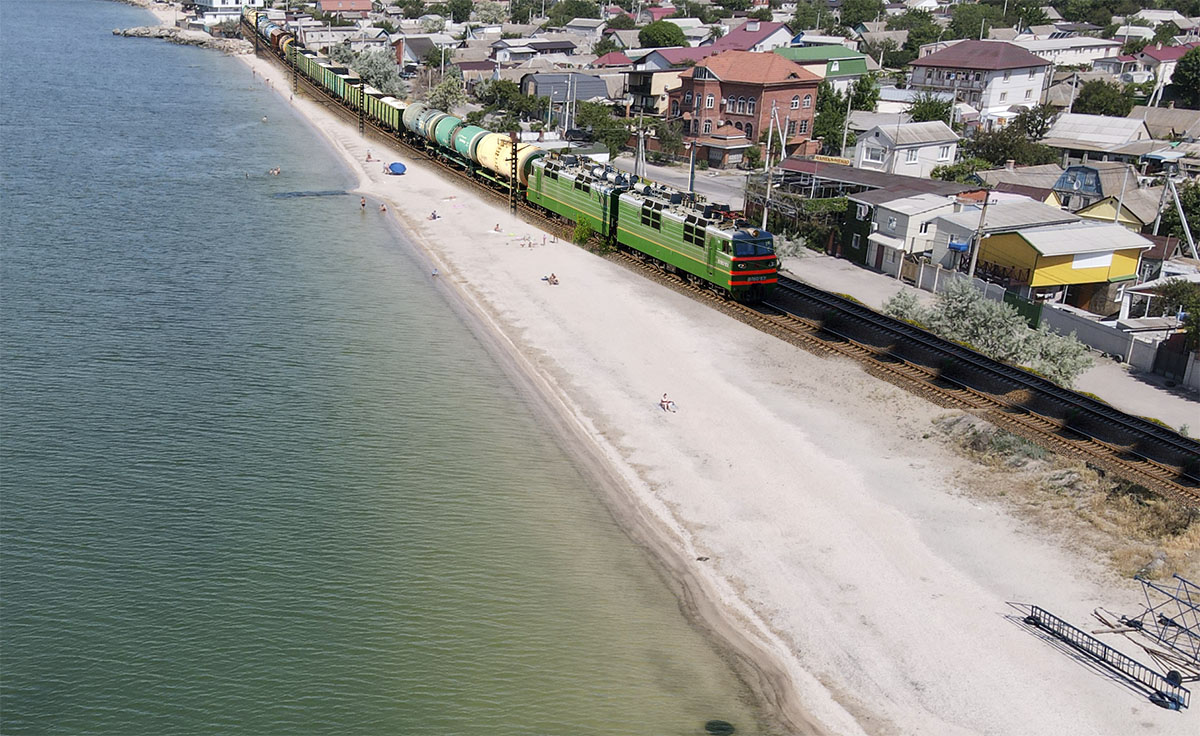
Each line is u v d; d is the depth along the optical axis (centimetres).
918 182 9456
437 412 5556
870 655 3616
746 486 4775
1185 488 4581
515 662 3559
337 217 9838
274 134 14350
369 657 3550
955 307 6475
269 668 3469
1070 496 4638
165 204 10075
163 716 3231
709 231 7069
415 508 4550
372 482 4762
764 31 19125
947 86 17212
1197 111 15162
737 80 13425
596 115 13450
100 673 3409
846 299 7150
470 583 4006
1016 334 6212
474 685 3438
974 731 3253
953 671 3531
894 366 6003
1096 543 4284
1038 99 17388
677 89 14038
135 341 6406
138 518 4347
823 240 9162
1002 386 5678
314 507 4519
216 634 3628
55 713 3225
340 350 6425
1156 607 3856
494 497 4675
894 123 13862
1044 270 7588
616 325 6844
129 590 3850
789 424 5378
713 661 3600
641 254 8200
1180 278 7688
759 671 3547
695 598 3959
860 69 17225
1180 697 3356
